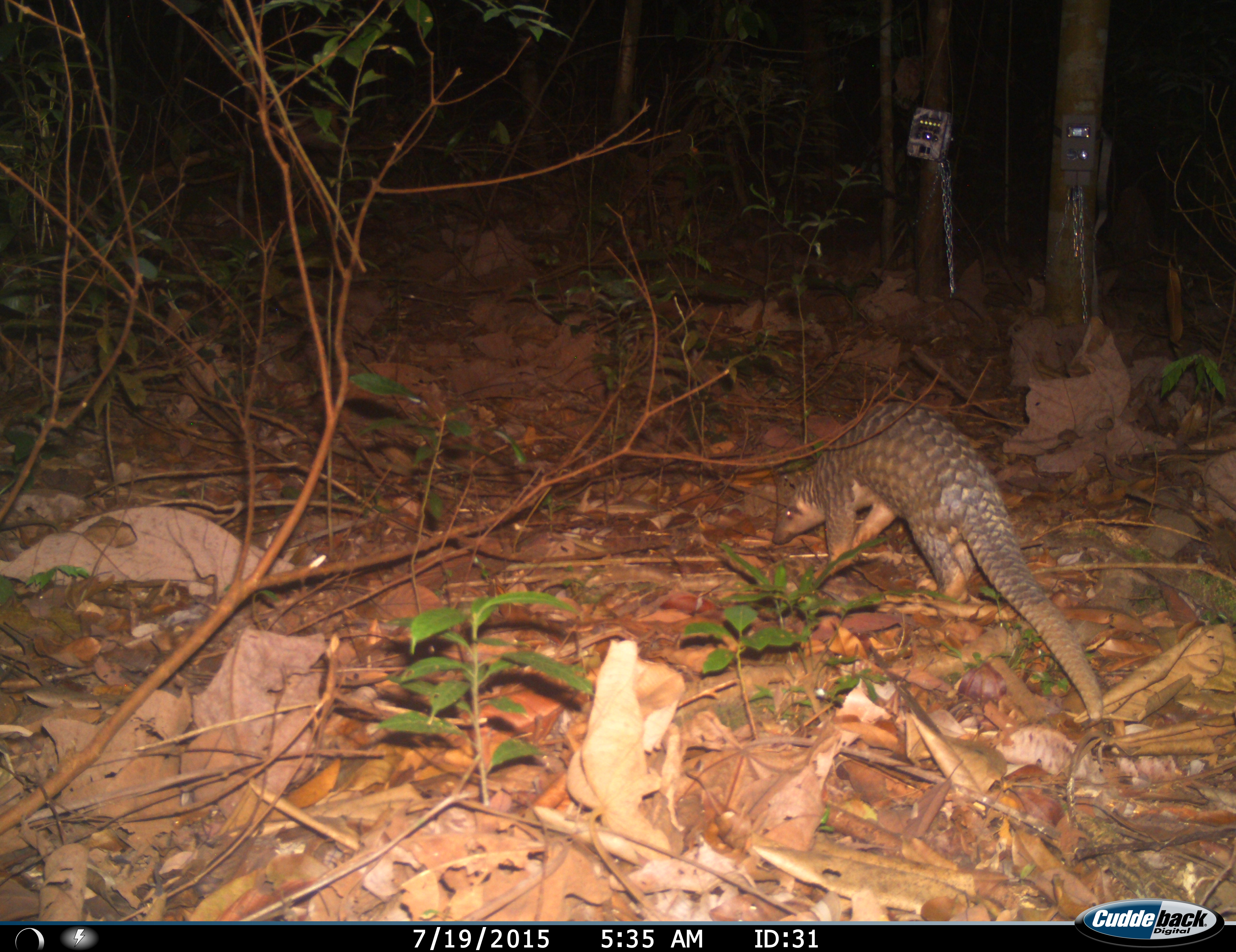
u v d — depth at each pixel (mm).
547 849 995
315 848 1070
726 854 1038
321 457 1225
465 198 3193
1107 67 4148
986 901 1002
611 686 1014
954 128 3598
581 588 1584
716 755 1174
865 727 1185
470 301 2754
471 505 1841
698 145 3135
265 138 1133
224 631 1460
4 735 1229
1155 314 3055
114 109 1700
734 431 2197
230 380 1961
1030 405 2012
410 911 951
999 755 1167
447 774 1161
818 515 1739
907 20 3371
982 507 1479
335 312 2252
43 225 1912
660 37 3121
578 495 1909
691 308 2670
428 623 938
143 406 1997
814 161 3818
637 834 1006
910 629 1475
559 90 3895
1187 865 1051
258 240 2113
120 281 1342
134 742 1135
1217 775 1193
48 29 1688
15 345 1936
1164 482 1859
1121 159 4527
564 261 2928
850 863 1021
